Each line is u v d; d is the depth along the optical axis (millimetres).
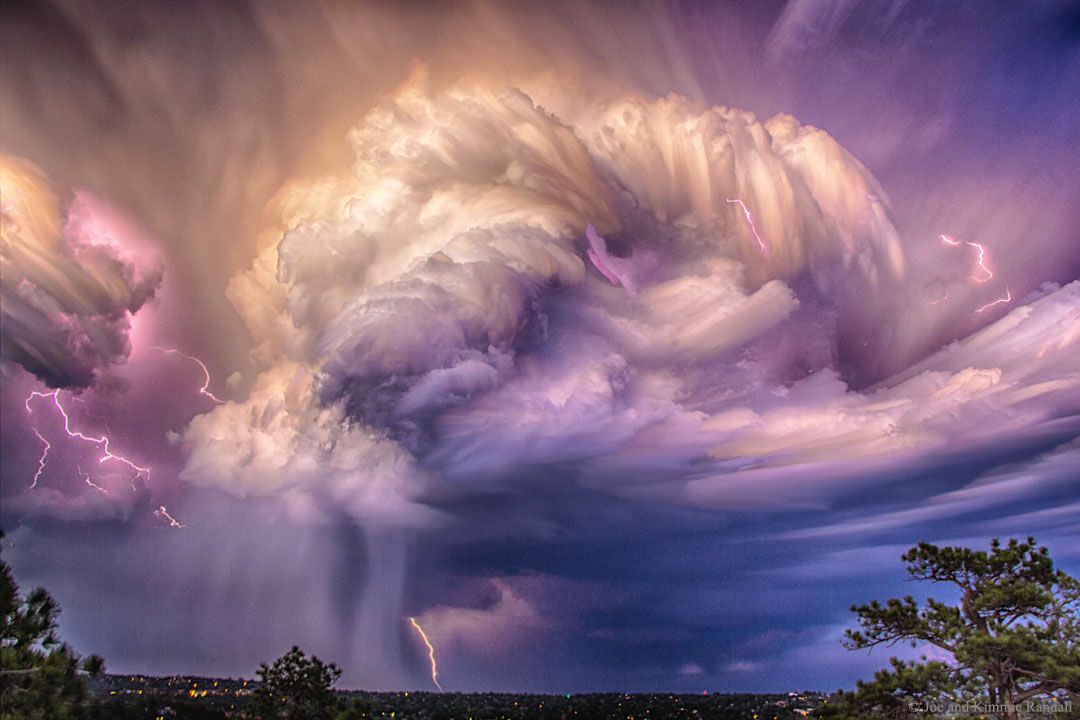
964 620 18359
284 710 25047
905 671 17422
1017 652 16828
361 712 26719
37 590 16469
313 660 25750
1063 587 18125
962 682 17281
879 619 18781
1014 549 18609
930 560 18922
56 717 15516
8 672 14898
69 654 16312
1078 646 17062
